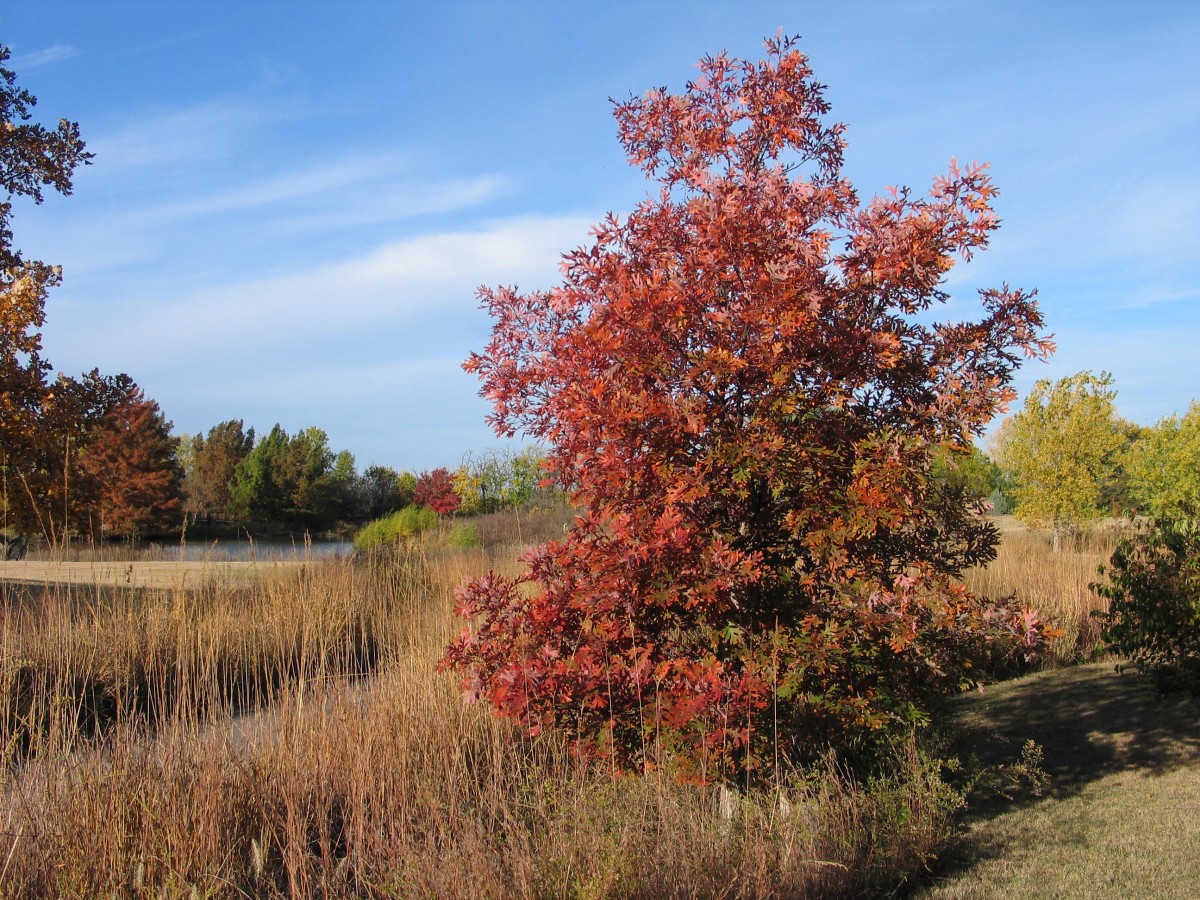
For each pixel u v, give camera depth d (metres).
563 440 4.58
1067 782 5.77
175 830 3.78
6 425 11.80
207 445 54.34
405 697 5.47
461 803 4.44
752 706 4.04
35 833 3.64
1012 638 4.60
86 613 7.18
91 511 11.78
